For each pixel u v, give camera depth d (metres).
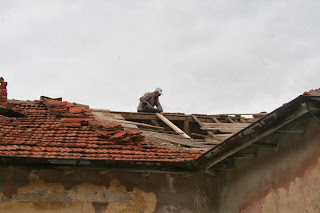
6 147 9.00
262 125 8.01
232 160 10.19
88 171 9.65
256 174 9.52
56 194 9.40
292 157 8.66
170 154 9.93
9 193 9.17
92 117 11.86
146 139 10.88
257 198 9.43
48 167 9.08
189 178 10.35
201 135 13.10
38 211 9.23
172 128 12.90
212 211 10.42
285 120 7.83
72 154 9.05
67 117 11.43
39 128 10.50
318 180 8.04
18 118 11.03
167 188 10.09
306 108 7.35
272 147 9.16
